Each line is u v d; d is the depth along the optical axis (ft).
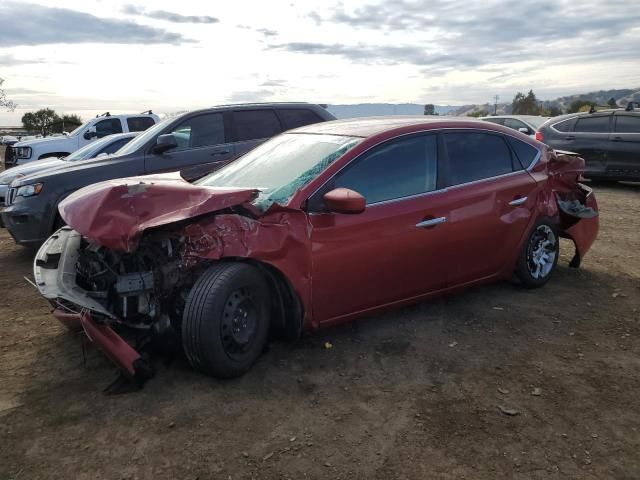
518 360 12.69
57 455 9.36
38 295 17.93
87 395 11.25
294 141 14.96
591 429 10.05
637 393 11.30
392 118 15.66
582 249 18.60
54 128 108.17
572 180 17.76
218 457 9.29
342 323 13.20
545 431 9.99
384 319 14.94
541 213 16.78
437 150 14.49
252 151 15.99
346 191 11.75
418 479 8.75
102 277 12.03
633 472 8.90
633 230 25.76
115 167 22.29
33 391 11.45
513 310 15.61
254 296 11.73
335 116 29.40
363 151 13.15
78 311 11.20
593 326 14.61
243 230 11.49
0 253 24.12
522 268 16.61
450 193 14.33
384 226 12.97
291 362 12.51
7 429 10.09
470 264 14.98
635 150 36.78
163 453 9.40
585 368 12.34
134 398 11.04
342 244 12.41
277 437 9.81
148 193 11.56
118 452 9.43
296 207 11.94
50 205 21.17
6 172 28.48
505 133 16.48
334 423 10.23
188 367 12.18
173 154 23.63
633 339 13.83
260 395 11.14
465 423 10.24
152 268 11.85
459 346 13.38
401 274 13.52
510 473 8.88
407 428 10.07
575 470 8.95
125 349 10.88
